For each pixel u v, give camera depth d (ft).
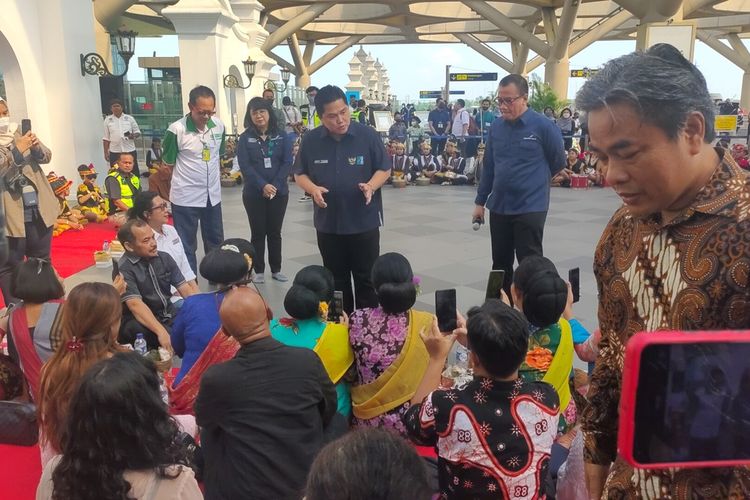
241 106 50.21
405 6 102.01
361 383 10.34
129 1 58.23
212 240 20.80
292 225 29.99
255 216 20.21
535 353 9.34
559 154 15.76
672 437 2.93
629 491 4.32
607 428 4.97
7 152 16.05
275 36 85.46
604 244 4.73
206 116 19.35
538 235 16.03
